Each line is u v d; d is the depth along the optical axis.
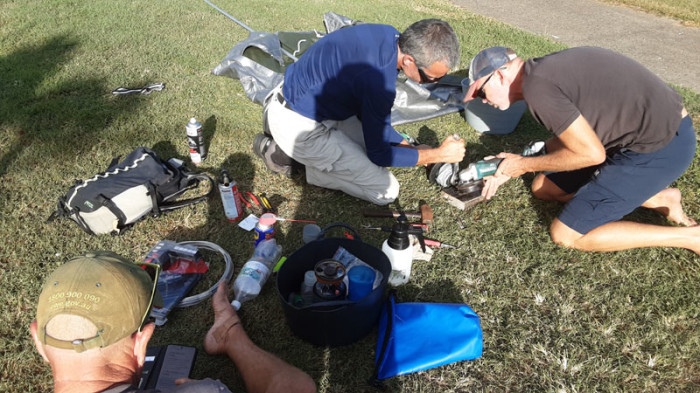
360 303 2.00
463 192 3.14
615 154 2.53
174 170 3.09
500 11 8.13
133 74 4.64
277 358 2.01
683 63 5.88
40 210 2.95
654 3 8.42
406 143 3.36
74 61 4.86
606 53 2.34
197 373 2.07
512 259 2.71
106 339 1.11
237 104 4.23
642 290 2.52
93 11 6.33
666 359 2.16
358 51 2.51
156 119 3.92
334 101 2.73
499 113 3.81
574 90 2.28
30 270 2.53
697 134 3.96
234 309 2.30
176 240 2.81
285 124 2.90
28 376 2.05
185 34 5.72
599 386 2.07
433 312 2.25
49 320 1.08
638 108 2.28
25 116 3.84
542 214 3.06
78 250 2.68
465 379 2.06
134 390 1.16
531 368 2.13
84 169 3.32
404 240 2.37
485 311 2.40
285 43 4.74
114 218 2.74
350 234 2.72
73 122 3.80
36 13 6.12
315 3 7.52
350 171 3.00
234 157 3.54
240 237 2.84
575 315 2.39
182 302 2.36
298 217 3.02
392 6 7.76
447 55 2.30
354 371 2.11
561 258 2.71
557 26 7.33
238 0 7.25
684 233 2.53
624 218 3.04
